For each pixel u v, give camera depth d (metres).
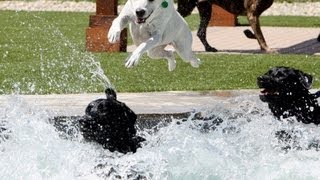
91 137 9.03
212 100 13.02
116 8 20.95
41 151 9.38
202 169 9.16
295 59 19.36
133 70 17.16
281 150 10.21
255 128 10.51
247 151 9.87
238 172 9.17
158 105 12.43
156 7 12.08
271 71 10.51
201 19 21.73
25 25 28.25
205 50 21.84
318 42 24.55
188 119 10.93
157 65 17.91
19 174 9.05
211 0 21.67
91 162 9.05
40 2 38.38
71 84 15.11
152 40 12.18
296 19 33.22
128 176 8.92
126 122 9.11
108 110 8.96
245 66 18.00
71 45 22.06
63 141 9.69
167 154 9.29
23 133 10.00
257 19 21.62
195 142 9.71
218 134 10.45
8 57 19.38
